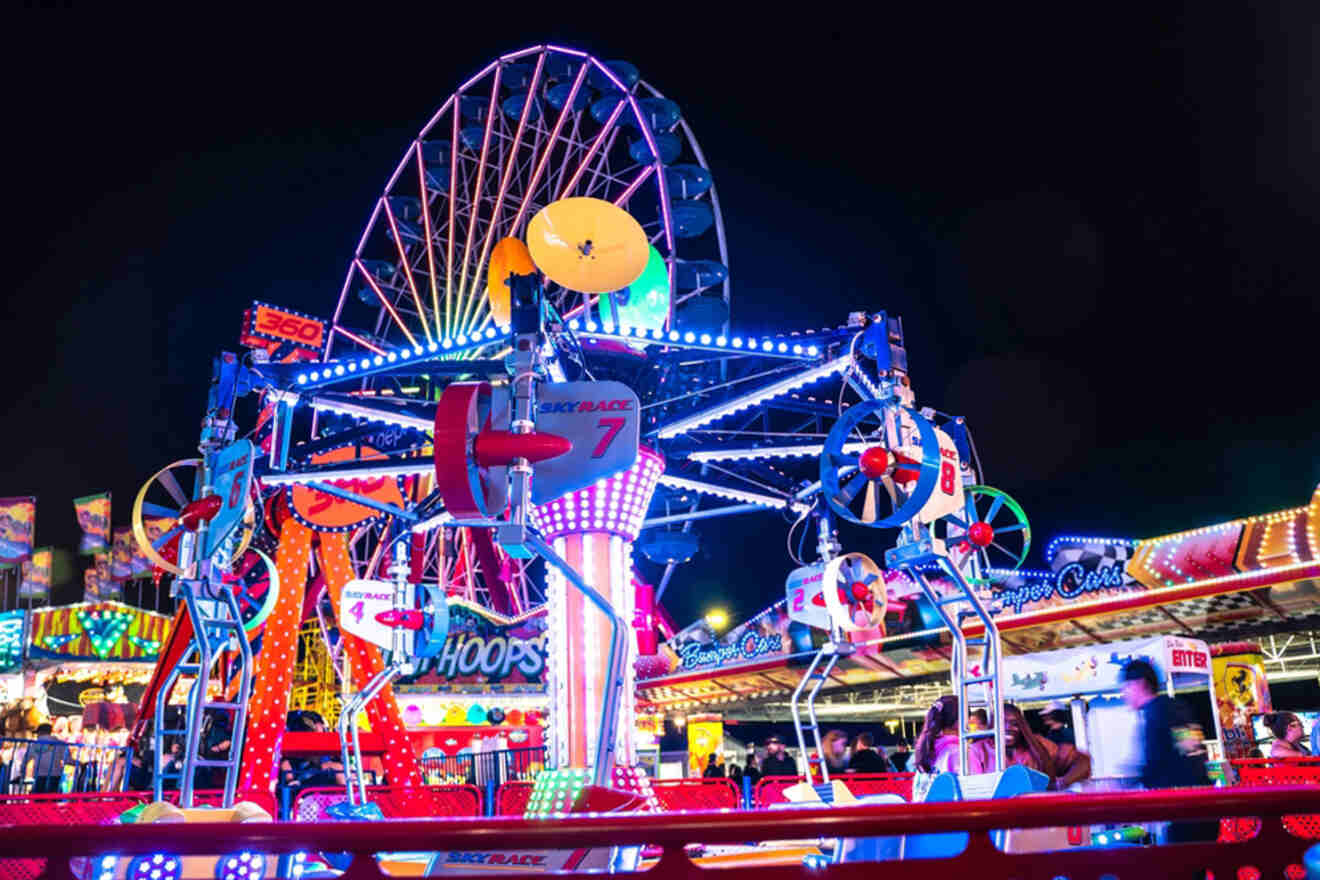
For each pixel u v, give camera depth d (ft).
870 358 28.63
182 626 33.37
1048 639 59.36
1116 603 54.24
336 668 56.65
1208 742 34.35
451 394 15.76
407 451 33.30
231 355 27.55
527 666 70.85
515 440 15.43
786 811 8.46
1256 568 49.24
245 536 25.77
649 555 40.65
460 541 72.79
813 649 69.77
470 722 68.85
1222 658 44.11
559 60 74.23
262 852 8.00
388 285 82.48
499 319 31.78
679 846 8.38
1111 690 33.96
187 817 16.93
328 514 32.73
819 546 30.68
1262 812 8.89
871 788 34.06
